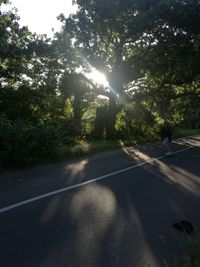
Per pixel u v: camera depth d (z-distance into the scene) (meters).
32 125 18.44
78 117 33.19
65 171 15.25
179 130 54.12
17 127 16.47
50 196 10.66
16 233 7.46
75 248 6.79
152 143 32.16
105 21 30.95
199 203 10.49
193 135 50.00
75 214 8.95
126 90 34.88
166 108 47.81
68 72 31.30
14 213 8.81
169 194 11.59
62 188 11.82
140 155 22.59
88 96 34.03
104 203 10.13
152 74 33.66
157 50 31.81
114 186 12.59
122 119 35.81
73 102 34.16
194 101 45.31
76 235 7.49
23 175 13.90
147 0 27.98
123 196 11.10
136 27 29.05
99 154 22.09
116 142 28.81
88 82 32.53
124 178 14.23
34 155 16.86
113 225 8.23
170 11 27.83
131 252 6.71
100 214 9.05
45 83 27.97
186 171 16.55
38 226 7.93
